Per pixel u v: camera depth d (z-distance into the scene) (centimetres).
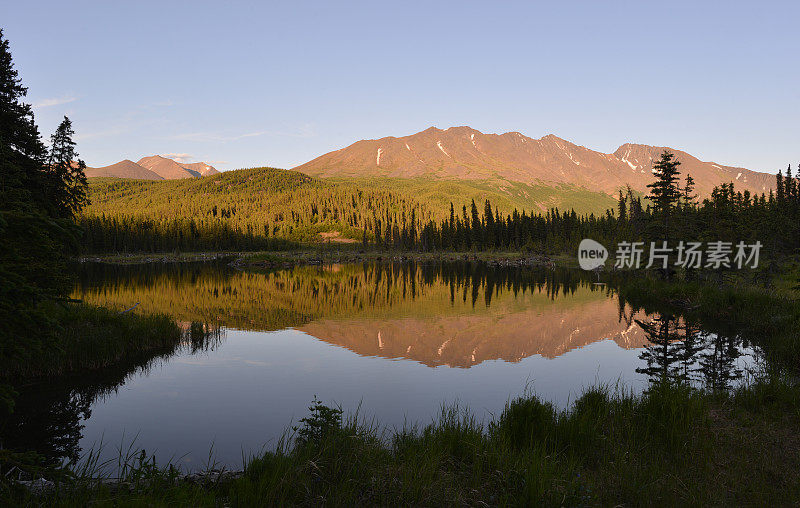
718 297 2869
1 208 568
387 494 605
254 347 2125
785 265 4509
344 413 1213
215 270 8856
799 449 793
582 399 1083
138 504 506
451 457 759
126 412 1238
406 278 6675
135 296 4072
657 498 620
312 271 8794
